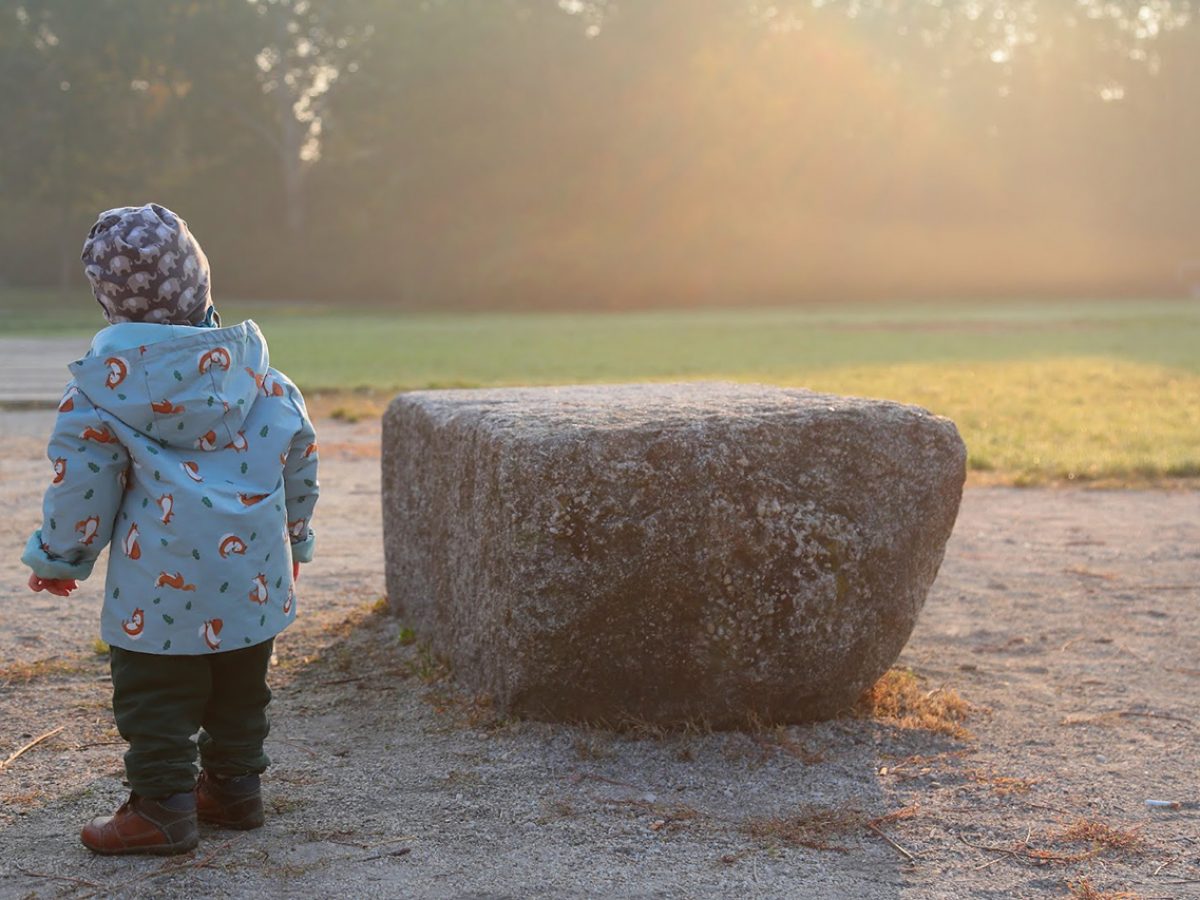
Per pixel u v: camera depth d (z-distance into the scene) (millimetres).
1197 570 6234
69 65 53562
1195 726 3936
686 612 3578
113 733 3721
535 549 3498
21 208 65188
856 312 44938
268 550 2742
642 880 2773
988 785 3404
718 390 4547
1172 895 2756
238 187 61000
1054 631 5094
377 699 4043
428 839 2975
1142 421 12281
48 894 2656
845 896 2721
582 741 3584
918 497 3771
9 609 5203
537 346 25609
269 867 2799
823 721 3832
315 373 18359
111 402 2572
